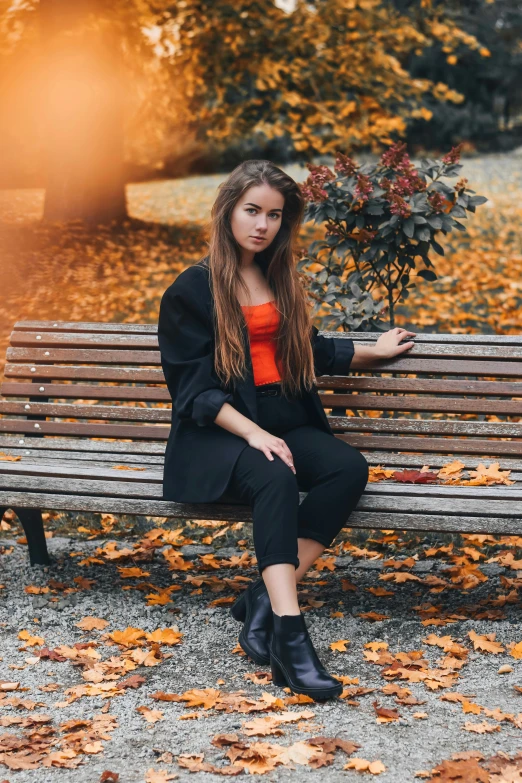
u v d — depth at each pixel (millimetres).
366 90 10891
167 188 16641
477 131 22328
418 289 7891
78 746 2205
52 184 10609
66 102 10320
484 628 2920
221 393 2760
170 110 11578
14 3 9852
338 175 4164
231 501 2896
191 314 2854
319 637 2891
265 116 11172
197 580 3420
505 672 2602
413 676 2549
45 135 11648
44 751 2191
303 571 2752
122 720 2354
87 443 3533
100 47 9781
